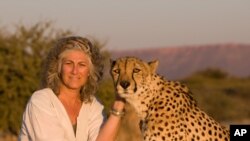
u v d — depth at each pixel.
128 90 6.95
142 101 7.15
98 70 6.35
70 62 6.15
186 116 7.23
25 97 21.25
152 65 7.19
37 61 21.05
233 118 45.56
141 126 7.39
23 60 21.22
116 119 6.25
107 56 19.72
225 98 49.12
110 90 19.28
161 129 7.14
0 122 21.11
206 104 47.38
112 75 7.13
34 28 21.50
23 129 6.13
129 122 15.85
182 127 7.18
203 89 52.75
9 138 21.58
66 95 6.23
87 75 6.23
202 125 7.25
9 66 21.12
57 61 6.20
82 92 6.29
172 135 7.16
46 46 21.30
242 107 48.25
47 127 5.96
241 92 54.44
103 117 6.38
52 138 5.94
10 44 21.33
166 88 7.27
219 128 7.33
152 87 7.18
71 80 6.14
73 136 6.10
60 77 6.21
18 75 21.22
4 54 21.30
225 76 66.00
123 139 15.87
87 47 6.22
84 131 6.21
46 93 6.08
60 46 6.21
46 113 5.98
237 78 65.06
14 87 21.09
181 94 7.32
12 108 21.09
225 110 46.94
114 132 6.24
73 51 6.15
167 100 7.21
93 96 6.36
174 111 7.20
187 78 59.59
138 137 15.84
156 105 7.19
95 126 6.29
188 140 7.20
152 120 7.17
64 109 6.08
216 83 60.38
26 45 21.45
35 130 5.96
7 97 21.09
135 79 7.02
